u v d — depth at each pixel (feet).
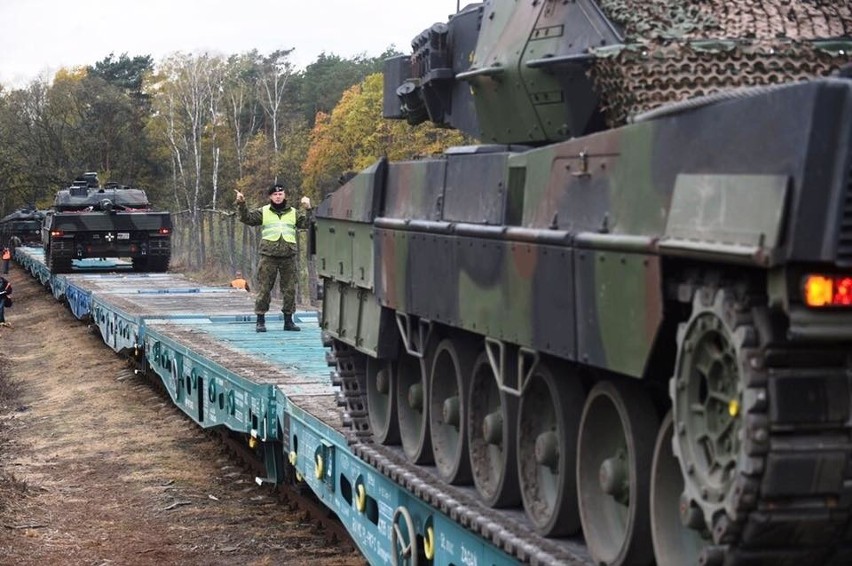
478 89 24.53
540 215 19.36
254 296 78.33
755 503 13.71
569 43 21.18
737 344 13.79
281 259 55.57
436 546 24.40
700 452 14.87
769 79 18.49
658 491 16.60
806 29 19.38
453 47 27.40
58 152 193.06
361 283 28.17
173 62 195.83
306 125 165.48
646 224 16.11
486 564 21.50
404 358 27.43
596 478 18.84
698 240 14.70
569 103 21.36
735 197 14.15
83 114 195.21
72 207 115.44
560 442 19.38
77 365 74.23
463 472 23.91
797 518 13.80
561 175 18.69
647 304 15.72
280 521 38.34
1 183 192.95
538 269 18.83
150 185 192.24
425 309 23.86
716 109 14.80
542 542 19.76
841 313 13.53
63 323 96.17
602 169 17.42
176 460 47.70
